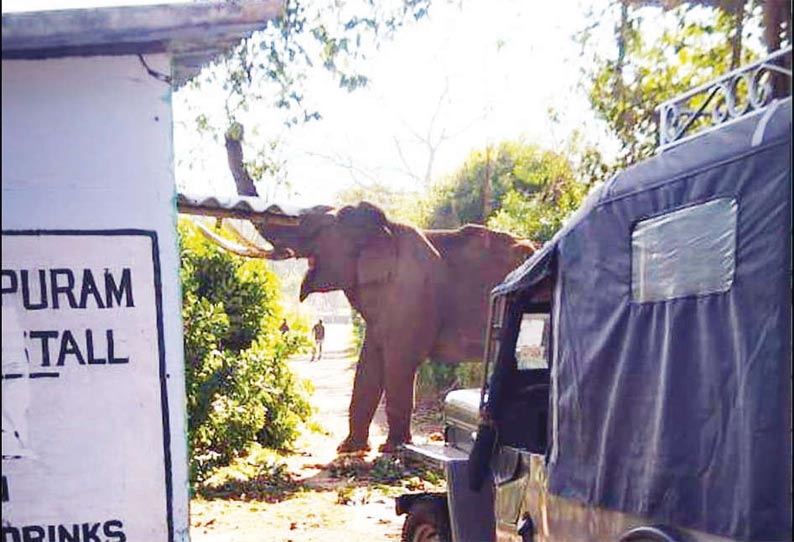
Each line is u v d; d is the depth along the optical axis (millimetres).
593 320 3959
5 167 3240
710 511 3150
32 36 3004
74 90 3270
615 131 11305
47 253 3281
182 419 3385
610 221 3898
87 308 3312
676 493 3316
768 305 2973
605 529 3793
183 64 3541
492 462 5273
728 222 3188
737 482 3033
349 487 10062
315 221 12219
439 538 5711
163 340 3365
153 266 3352
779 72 3430
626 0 10664
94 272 3314
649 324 3586
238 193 11891
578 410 4027
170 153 3350
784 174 2967
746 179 3127
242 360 11586
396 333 12023
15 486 3266
